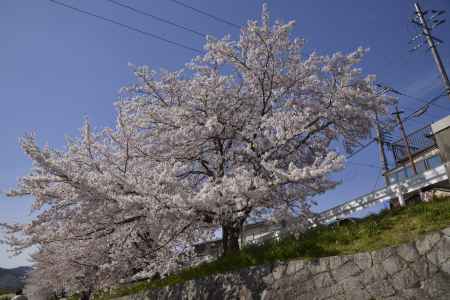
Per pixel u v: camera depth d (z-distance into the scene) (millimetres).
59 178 7219
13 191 7352
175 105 9297
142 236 9086
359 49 8820
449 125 7055
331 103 8492
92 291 12883
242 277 7020
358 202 7965
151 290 9008
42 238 7379
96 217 7270
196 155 9406
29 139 6723
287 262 6457
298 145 9078
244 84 9469
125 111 9438
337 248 6297
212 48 9070
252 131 8664
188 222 7988
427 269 4914
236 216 7461
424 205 6504
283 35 8836
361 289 5402
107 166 8172
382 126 10000
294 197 7371
